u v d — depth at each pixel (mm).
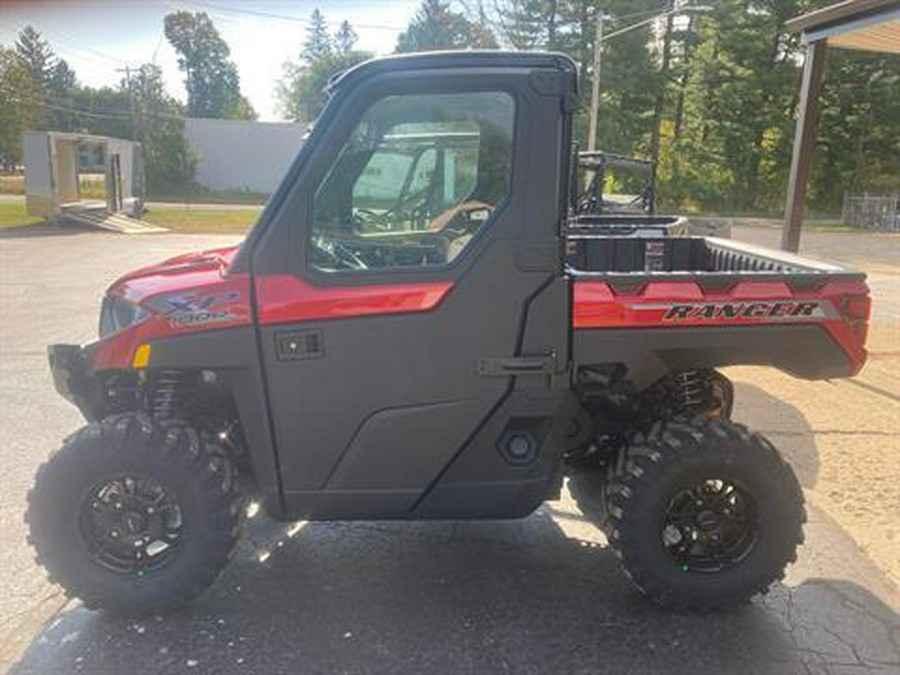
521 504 3258
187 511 3102
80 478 3066
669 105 49281
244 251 3037
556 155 2986
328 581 3541
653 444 3215
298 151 3016
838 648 3078
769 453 3215
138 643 3059
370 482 3184
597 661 2980
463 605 3361
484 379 3100
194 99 94562
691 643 3102
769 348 3252
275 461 3146
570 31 44844
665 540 3264
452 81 2951
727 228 14281
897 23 8375
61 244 19859
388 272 3037
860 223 35938
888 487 4613
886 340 8711
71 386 3273
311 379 3070
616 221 7777
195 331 3033
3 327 9344
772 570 3250
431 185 3059
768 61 44844
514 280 3043
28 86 64375
